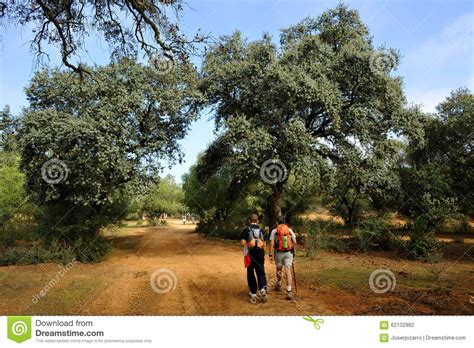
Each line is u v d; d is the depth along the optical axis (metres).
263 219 24.03
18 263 12.95
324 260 13.55
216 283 9.48
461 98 23.28
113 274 11.02
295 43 20.12
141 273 11.09
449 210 14.89
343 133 19.02
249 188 24.33
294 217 22.78
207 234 26.00
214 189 25.77
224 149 18.86
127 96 15.05
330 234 17.88
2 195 20.16
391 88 17.72
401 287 8.70
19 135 14.40
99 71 15.08
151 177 16.52
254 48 19.50
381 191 19.12
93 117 14.47
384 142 18.67
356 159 18.53
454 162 23.70
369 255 15.13
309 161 17.28
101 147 13.72
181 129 17.92
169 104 16.08
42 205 15.48
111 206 17.75
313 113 18.89
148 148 16.31
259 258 7.55
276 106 17.91
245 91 18.70
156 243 21.44
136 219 46.66
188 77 16.52
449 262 13.12
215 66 19.64
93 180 14.01
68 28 9.55
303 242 18.30
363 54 17.34
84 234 14.31
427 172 18.02
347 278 9.89
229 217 25.00
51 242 14.08
